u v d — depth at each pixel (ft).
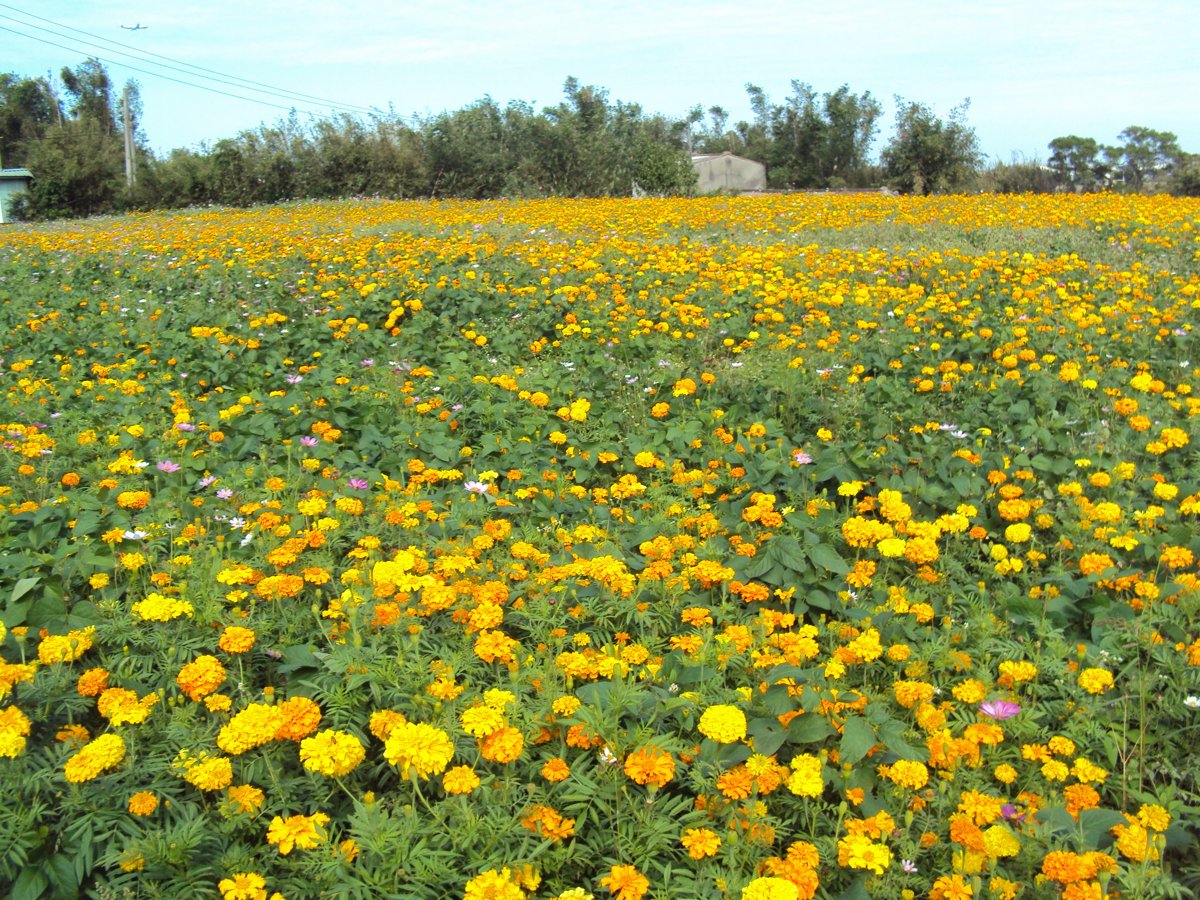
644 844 8.50
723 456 18.43
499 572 13.44
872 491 17.40
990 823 8.66
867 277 36.06
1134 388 21.40
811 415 21.75
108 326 32.68
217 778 8.61
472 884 7.20
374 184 123.24
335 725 9.52
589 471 19.27
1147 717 10.66
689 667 10.65
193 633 11.41
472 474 18.97
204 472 19.10
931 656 11.32
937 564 14.49
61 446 19.74
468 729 8.58
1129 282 32.50
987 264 36.60
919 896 8.42
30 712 10.00
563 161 123.24
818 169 192.75
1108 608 12.57
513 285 36.52
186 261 47.37
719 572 12.34
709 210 69.36
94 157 127.65
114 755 8.57
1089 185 107.65
